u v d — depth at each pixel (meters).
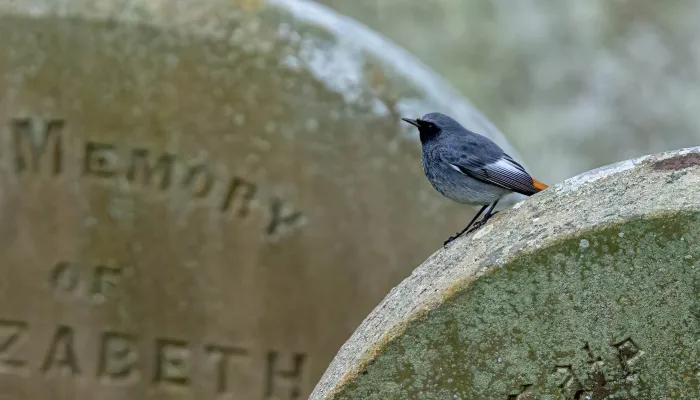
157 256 8.82
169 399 8.96
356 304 8.88
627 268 4.46
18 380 8.97
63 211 8.79
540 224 4.76
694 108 23.62
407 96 8.81
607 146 23.31
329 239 8.82
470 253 4.93
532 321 4.59
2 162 8.73
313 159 8.73
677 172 4.70
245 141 8.70
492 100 23.72
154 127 8.67
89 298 8.88
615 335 4.50
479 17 24.19
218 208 8.80
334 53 8.76
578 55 24.03
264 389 8.95
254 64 8.61
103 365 8.94
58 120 8.68
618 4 24.41
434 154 7.05
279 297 8.87
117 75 8.61
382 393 4.79
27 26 8.56
